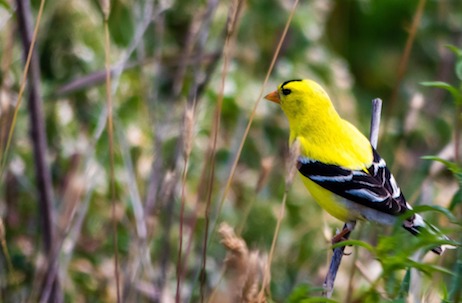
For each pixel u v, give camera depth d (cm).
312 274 1076
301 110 930
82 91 1132
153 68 1161
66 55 1143
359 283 915
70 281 1028
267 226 1098
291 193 1145
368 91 1522
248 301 627
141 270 930
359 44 1539
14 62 1064
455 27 1520
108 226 1073
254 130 1175
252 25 1235
